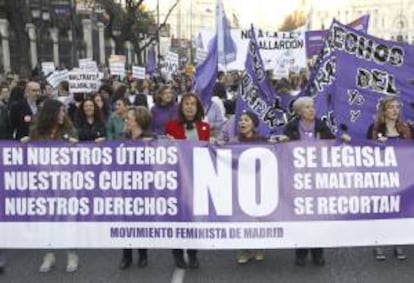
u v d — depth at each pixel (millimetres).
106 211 6867
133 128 7188
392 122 7582
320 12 121625
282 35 17516
